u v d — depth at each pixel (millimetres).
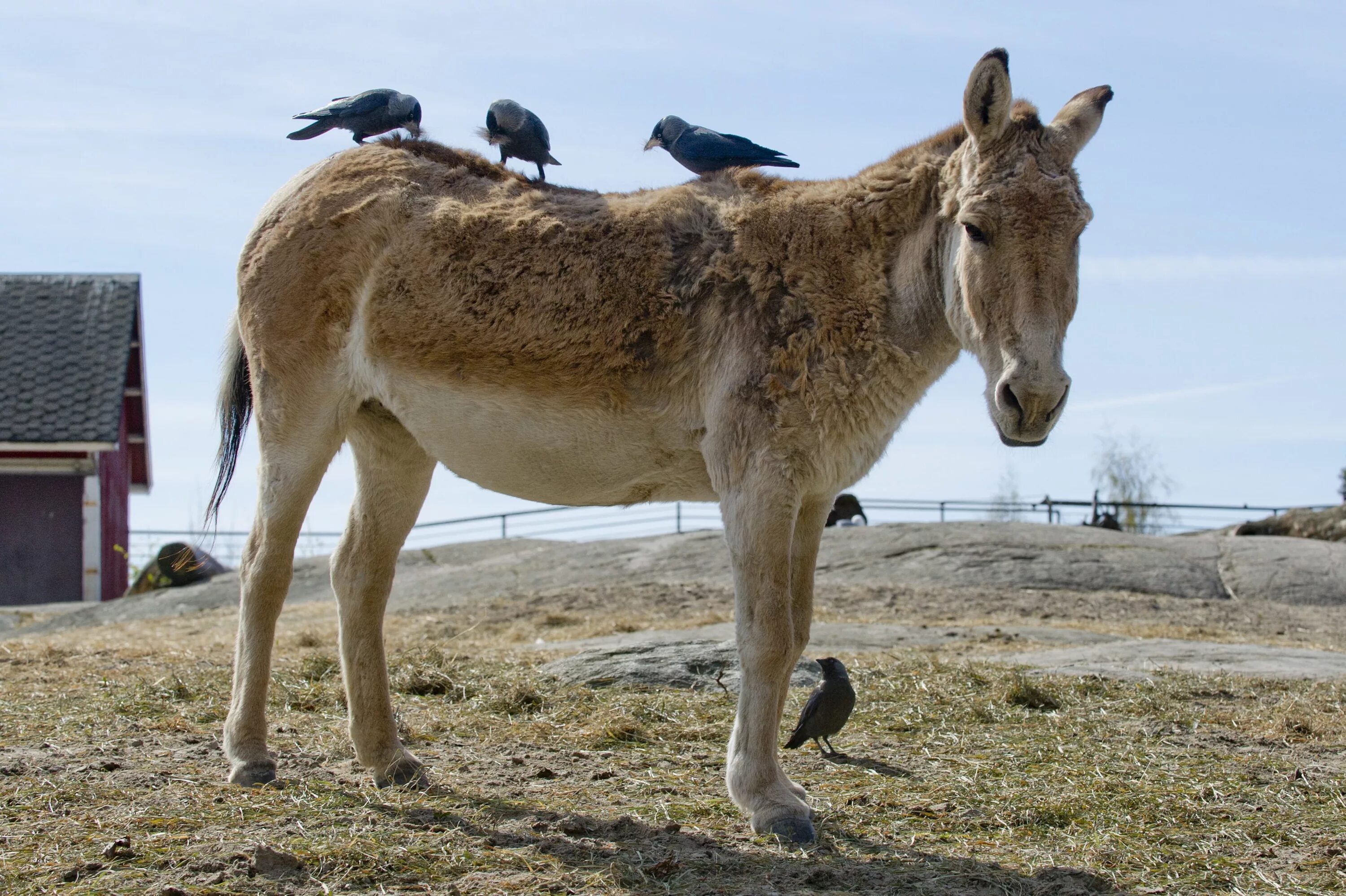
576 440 4793
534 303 4781
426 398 4941
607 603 13523
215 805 4465
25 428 22906
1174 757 5746
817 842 4262
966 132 4559
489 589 16141
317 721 6395
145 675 7734
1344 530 20828
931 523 19078
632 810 4660
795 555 4758
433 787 4918
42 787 4609
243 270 5367
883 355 4480
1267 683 7777
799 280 4539
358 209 5137
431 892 3697
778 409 4398
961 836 4438
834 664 5801
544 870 3936
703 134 6105
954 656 9047
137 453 29125
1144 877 4008
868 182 4652
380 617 5215
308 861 3877
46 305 26031
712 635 9766
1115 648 9539
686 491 4926
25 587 23125
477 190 5223
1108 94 4387
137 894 3545
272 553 5137
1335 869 4090
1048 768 5469
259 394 5234
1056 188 4070
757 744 4430
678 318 4641
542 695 6945
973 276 4141
